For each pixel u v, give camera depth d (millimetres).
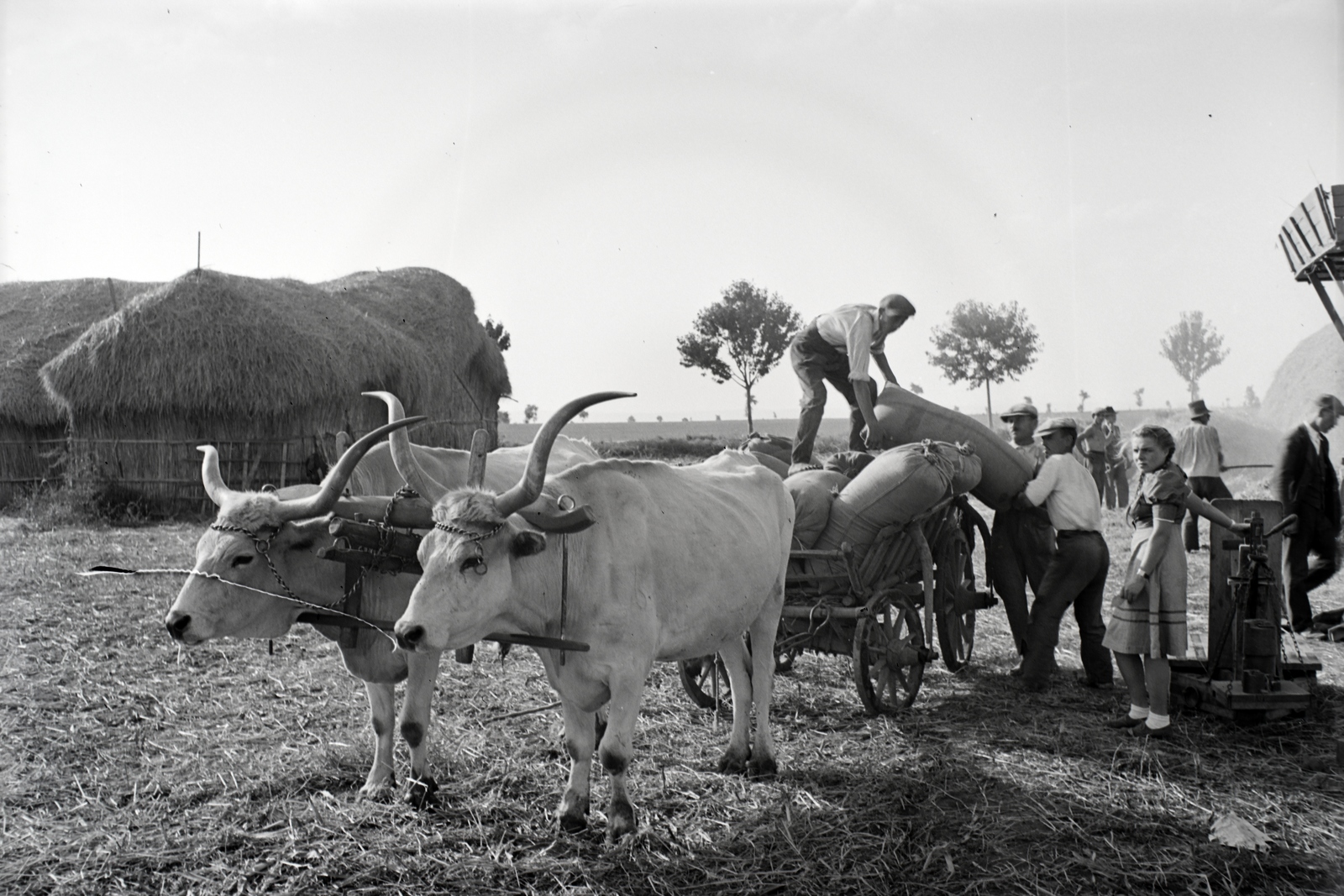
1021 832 4457
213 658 7633
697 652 5016
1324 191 6527
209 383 17484
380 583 4871
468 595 4000
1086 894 3922
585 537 4430
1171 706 6285
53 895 3951
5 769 5273
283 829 4555
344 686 6867
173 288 18172
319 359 18266
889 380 8133
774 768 5258
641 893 3986
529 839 4453
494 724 6035
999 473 7215
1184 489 5570
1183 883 3996
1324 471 8320
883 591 6348
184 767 5340
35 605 9352
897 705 6395
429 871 4148
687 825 4594
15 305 23938
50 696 6590
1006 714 6281
